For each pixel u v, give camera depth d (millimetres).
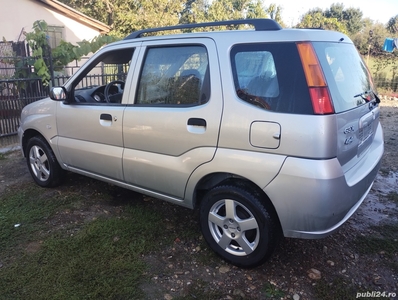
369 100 3039
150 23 19453
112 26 19656
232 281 2678
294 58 2385
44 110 4125
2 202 4016
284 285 2627
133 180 3377
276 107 2402
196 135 2771
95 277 2699
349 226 3510
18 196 4180
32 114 4316
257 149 2477
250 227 2646
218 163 2662
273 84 2434
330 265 2871
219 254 2898
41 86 7012
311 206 2320
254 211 2586
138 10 19922
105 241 3189
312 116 2275
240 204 2658
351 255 3008
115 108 3383
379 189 4461
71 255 2979
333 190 2293
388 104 12000
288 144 2340
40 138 4305
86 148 3684
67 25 13922
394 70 14438
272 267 2834
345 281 2680
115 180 3588
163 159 3053
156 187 3207
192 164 2836
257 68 2518
